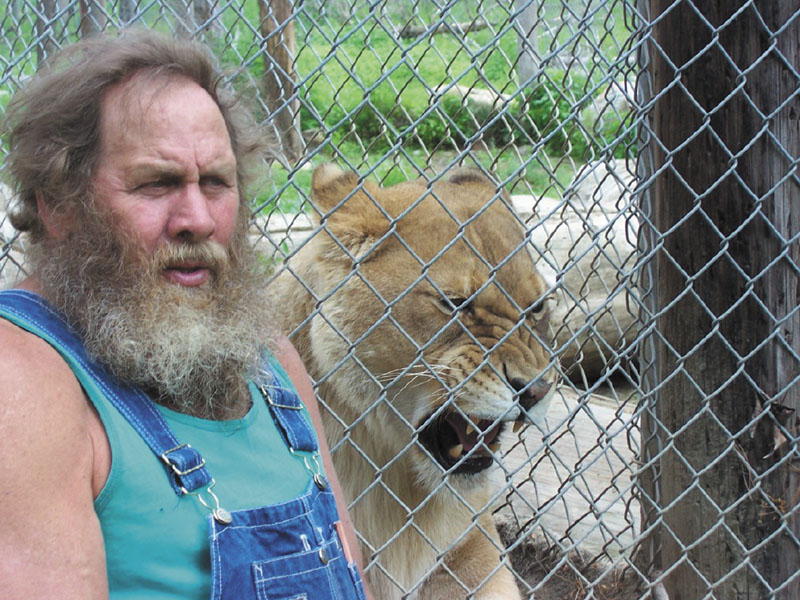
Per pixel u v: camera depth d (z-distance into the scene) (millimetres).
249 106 2279
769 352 2969
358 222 3256
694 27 2885
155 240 1865
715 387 3049
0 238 2525
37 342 1760
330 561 1940
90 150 1837
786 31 2824
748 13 2816
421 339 3230
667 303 3135
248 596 1800
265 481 1958
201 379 1961
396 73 10938
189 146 1865
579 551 3844
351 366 3266
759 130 2873
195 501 1806
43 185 1869
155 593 1752
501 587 3459
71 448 1654
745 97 2797
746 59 2840
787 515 3025
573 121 3174
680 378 3139
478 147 8711
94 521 1667
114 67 1836
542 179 9648
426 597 3473
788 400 2998
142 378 1857
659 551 3520
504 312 3346
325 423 3314
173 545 1773
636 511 4172
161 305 1869
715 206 2947
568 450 4820
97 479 1725
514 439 4910
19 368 1662
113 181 1835
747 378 2924
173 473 1795
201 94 1926
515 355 3225
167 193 1872
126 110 1829
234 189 1999
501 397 3152
